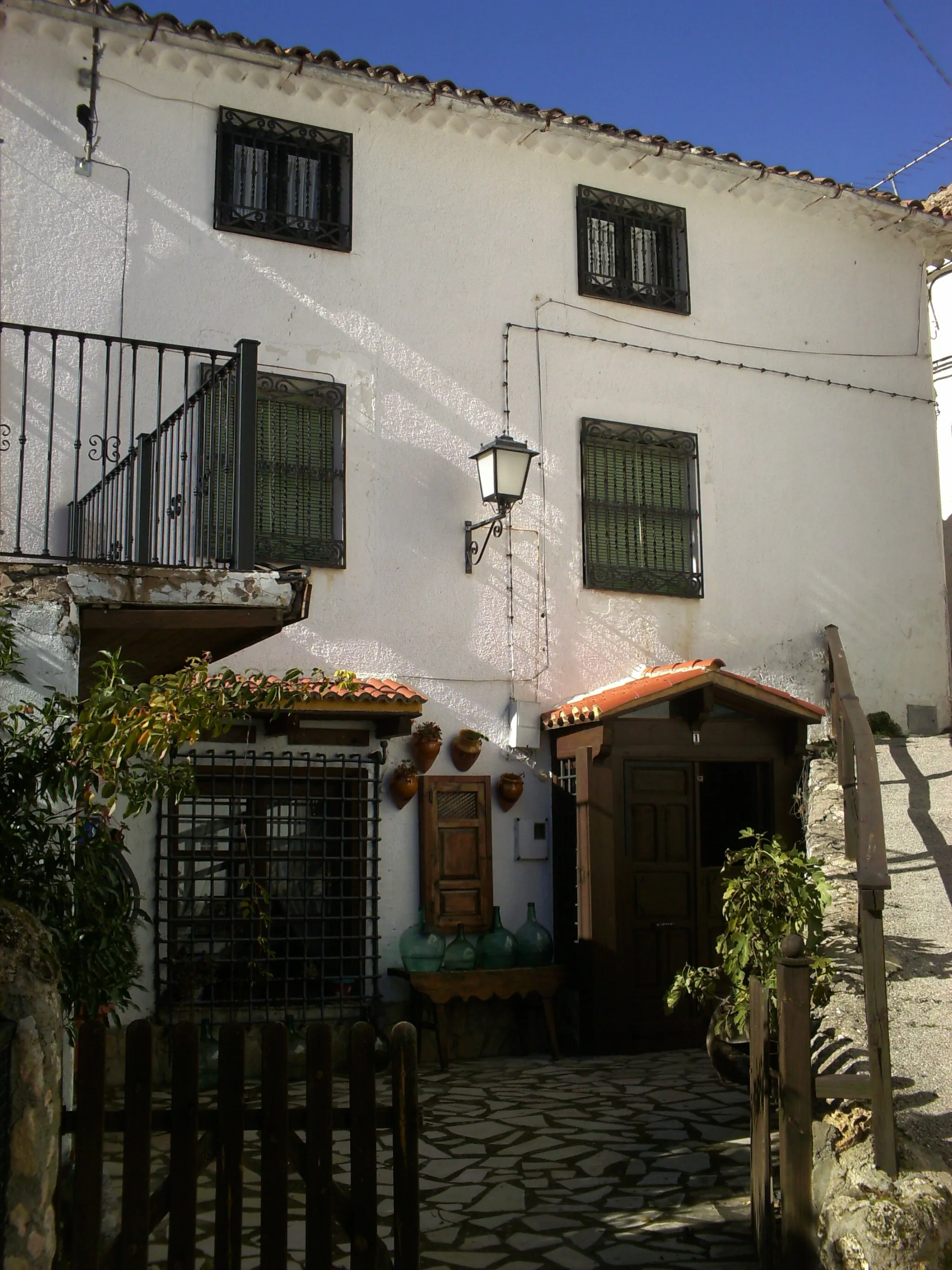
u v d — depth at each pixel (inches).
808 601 438.3
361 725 352.5
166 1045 308.5
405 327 379.9
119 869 182.4
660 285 426.9
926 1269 148.9
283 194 368.8
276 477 357.1
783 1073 167.9
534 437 395.9
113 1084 300.5
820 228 462.9
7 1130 127.0
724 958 231.9
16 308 330.0
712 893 371.2
